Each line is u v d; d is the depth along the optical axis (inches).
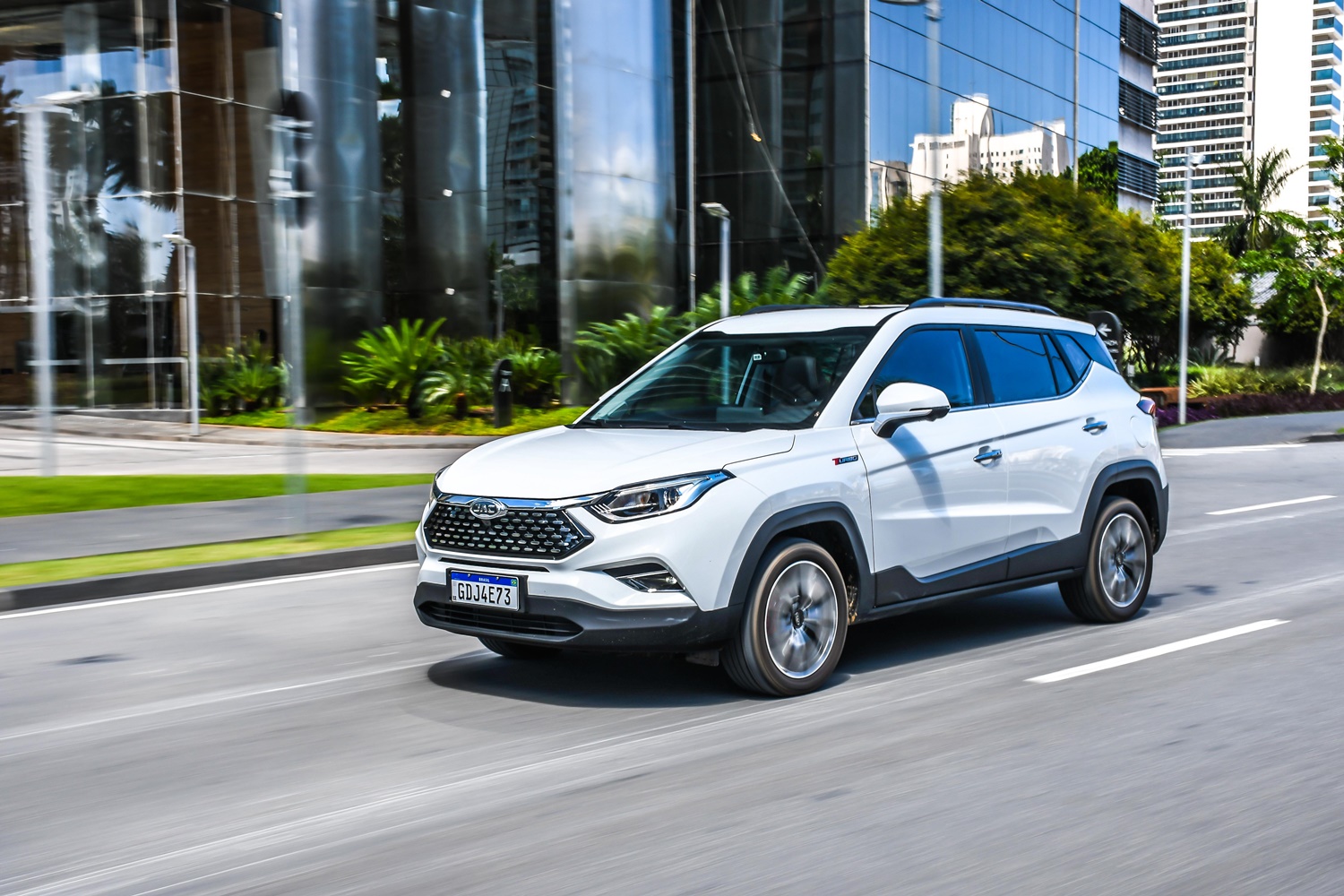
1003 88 1745.8
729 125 1513.3
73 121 1232.8
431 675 256.8
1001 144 1745.8
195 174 1232.8
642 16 1252.5
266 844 162.2
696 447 227.1
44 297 664.4
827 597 235.5
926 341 267.1
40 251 661.9
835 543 241.4
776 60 1488.7
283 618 322.3
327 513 511.2
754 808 171.3
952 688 237.6
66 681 257.1
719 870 149.8
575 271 1219.2
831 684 242.1
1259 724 211.0
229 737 213.2
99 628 312.5
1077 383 299.6
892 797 174.9
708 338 278.1
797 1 1470.2
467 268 1327.5
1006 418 274.8
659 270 1270.9
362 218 1220.5
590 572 213.8
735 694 235.1
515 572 219.1
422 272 1314.0
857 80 1444.4
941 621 307.0
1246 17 7253.9
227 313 1262.3
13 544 428.1
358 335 1213.1
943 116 1600.6
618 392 272.1
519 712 225.5
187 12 1218.6
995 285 1034.7
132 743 211.2
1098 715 217.0
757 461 227.0
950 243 1029.8
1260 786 179.0
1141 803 172.2
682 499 216.2
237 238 1273.4
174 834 166.7
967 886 144.1
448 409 1104.2
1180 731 207.0
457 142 1316.4
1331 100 6343.5
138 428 1126.4
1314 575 371.9
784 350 261.9
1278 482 681.6
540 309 1389.0
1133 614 305.7
